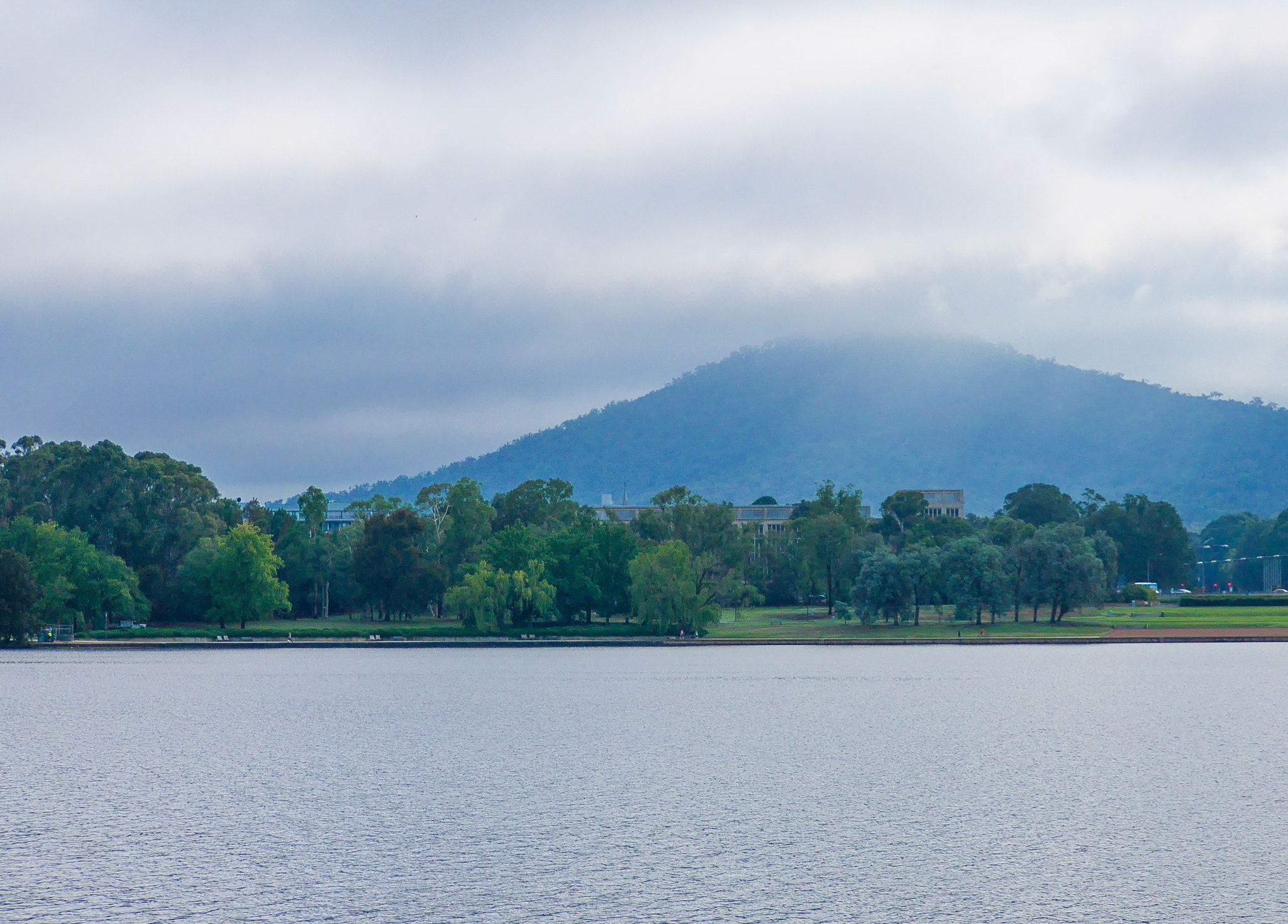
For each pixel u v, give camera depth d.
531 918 48.66
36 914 49.31
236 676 159.38
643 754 89.25
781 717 111.44
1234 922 48.00
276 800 71.75
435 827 64.56
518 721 109.56
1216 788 74.38
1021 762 84.88
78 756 89.38
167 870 55.84
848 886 52.94
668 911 49.53
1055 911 49.41
